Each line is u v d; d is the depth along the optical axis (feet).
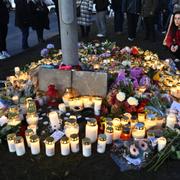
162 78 16.20
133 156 10.59
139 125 11.41
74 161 10.70
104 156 10.90
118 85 14.01
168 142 10.97
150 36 30.76
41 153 11.15
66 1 14.97
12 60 25.08
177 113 12.72
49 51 22.21
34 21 30.66
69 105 13.93
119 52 21.59
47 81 15.14
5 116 12.96
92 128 11.46
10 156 11.07
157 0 29.35
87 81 14.47
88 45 23.47
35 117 12.67
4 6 25.18
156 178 9.85
